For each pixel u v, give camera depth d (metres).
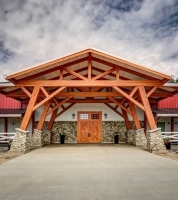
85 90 13.65
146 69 9.80
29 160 7.62
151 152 9.67
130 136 14.56
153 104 16.25
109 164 6.81
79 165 6.67
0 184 4.61
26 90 10.32
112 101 13.89
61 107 15.34
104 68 12.24
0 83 11.55
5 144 14.80
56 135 15.23
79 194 3.93
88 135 15.38
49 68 10.30
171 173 5.56
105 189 4.21
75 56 9.80
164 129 16.03
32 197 3.78
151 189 4.21
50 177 5.18
